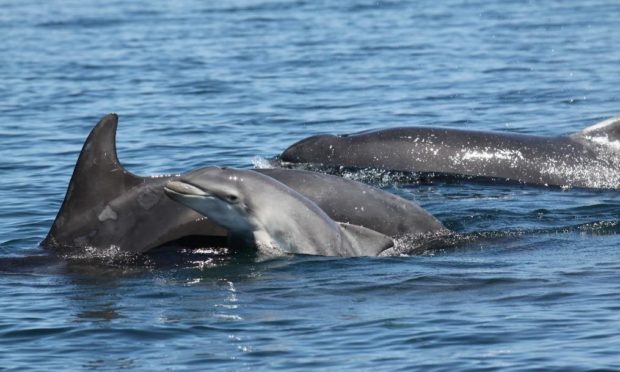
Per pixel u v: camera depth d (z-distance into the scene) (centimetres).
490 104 11575
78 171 6238
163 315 5234
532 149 8675
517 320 4997
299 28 18138
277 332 4966
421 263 5975
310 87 12744
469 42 16112
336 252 6081
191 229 6191
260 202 5975
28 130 10425
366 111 11288
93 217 6209
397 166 8725
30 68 14500
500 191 8169
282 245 6047
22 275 5856
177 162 8988
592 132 8744
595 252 6181
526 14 19025
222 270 5862
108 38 17350
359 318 5109
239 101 11906
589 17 18362
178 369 4588
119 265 5956
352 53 15300
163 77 13600
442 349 4691
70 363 4688
